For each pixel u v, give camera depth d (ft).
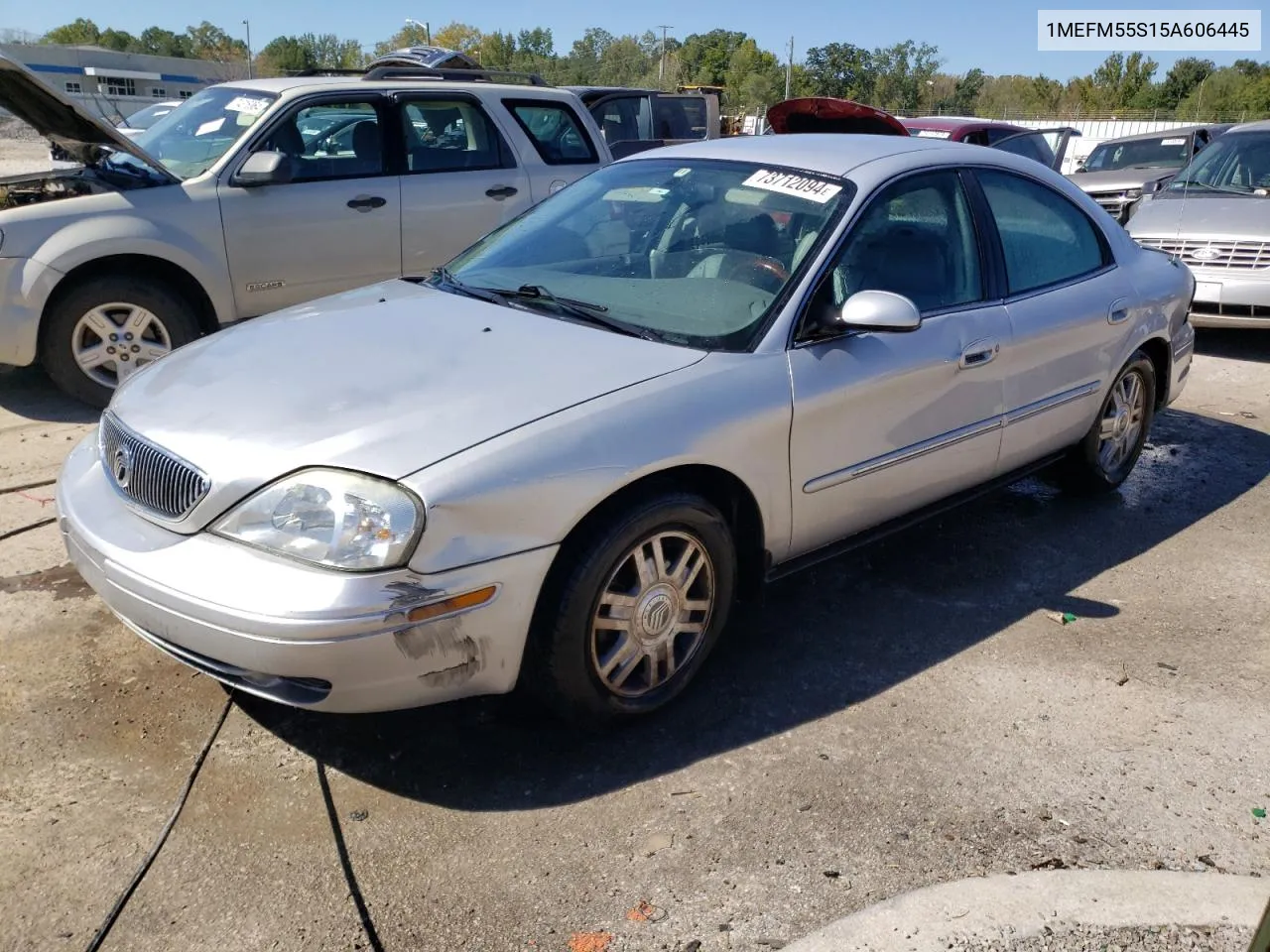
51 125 18.86
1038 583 13.98
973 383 12.80
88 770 9.49
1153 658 12.14
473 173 23.00
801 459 11.01
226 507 8.82
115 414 10.37
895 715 10.81
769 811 9.27
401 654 8.52
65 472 10.70
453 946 7.77
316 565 8.41
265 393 9.78
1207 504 17.08
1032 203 14.48
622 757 9.99
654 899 8.23
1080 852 8.87
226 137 20.66
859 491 11.83
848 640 12.30
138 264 19.48
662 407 9.83
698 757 10.02
